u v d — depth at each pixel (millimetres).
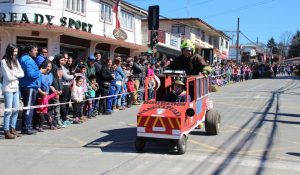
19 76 9547
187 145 9320
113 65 14664
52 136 10133
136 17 29750
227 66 35500
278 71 80062
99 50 24969
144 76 17594
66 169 7234
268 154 8703
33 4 19625
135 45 27656
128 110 15461
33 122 10594
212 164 7727
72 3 21578
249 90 27000
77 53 22953
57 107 11133
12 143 9188
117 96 15008
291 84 35969
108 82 13938
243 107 16953
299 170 7480
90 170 7191
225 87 30172
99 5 24125
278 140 10242
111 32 25625
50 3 20125
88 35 21734
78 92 11938
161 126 8180
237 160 8086
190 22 42812
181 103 8461
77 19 22000
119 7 26625
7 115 9523
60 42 20766
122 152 8609
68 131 10875
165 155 8367
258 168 7531
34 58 10727
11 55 9398
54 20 20281
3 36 20016
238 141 9938
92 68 13336
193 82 9203
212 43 54688
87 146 9180
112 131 11062
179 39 39625
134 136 10414
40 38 20078
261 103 18656
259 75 49406
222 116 14148
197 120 9531
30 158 7945
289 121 13414
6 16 19562
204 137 10297
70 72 12305
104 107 14148
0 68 10039
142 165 7562
